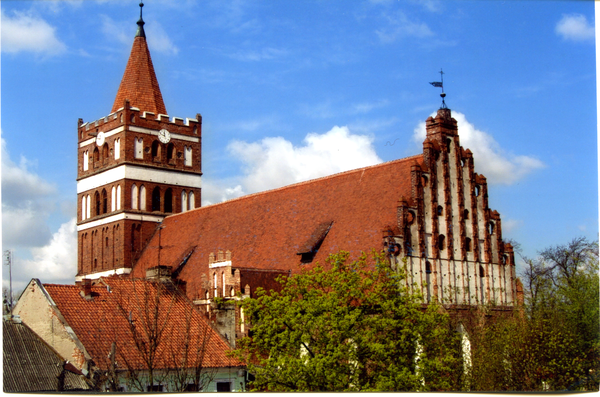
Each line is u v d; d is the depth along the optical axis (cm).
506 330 6431
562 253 8225
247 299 5919
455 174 7250
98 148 10788
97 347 5984
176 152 10750
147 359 5612
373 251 6078
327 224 7675
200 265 8688
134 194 10294
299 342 5581
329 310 5547
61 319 6150
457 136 7312
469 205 7306
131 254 10162
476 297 7150
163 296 7050
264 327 5728
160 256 9662
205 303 7119
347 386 5372
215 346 6575
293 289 5903
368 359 5572
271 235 8212
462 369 6162
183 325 6738
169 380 6056
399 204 6819
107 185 10512
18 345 5994
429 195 7006
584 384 6122
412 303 5762
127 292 6812
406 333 5562
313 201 8138
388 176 7462
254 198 8988
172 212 10612
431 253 6919
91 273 10662
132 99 10556
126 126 10300
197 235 9350
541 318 6319
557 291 6988
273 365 5512
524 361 6062
